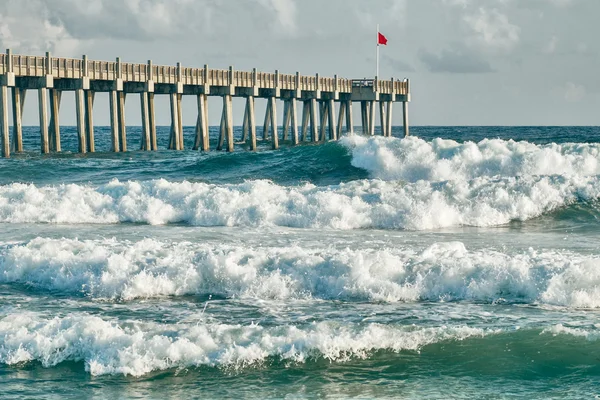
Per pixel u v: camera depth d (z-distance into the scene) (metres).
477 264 24.53
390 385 17.77
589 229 34.75
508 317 21.69
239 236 33.06
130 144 129.50
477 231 34.59
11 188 40.72
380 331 20.11
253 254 25.97
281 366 18.62
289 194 38.62
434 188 38.62
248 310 22.73
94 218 38.16
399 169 50.78
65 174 58.06
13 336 19.77
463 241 31.72
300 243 31.33
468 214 36.59
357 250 26.86
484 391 17.48
